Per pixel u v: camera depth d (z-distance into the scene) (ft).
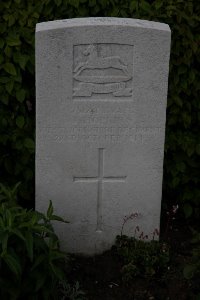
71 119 14.47
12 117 16.43
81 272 14.90
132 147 14.84
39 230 12.58
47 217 13.53
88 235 15.47
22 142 16.39
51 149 14.67
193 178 17.16
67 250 15.53
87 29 13.84
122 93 14.38
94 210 15.28
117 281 14.64
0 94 16.14
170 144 16.80
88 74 14.19
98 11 16.37
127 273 14.58
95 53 14.05
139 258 15.02
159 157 14.98
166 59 14.21
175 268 15.01
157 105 14.53
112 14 16.39
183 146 16.74
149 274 14.60
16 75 16.03
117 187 15.15
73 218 15.29
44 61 13.98
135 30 13.93
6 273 12.35
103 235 15.51
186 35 16.22
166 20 16.17
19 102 16.37
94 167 14.93
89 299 14.11
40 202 15.10
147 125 14.69
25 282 12.53
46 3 16.08
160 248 15.35
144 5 16.26
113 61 14.14
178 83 16.51
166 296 14.19
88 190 15.10
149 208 15.38
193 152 16.70
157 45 14.08
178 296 14.17
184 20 16.21
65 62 14.02
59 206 15.16
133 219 15.43
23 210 13.07
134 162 14.97
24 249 12.37
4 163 16.58
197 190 17.34
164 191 17.47
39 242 12.62
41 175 14.88
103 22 14.05
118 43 14.01
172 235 16.81
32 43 16.06
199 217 17.69
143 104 14.51
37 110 14.33
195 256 13.85
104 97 14.40
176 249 16.06
